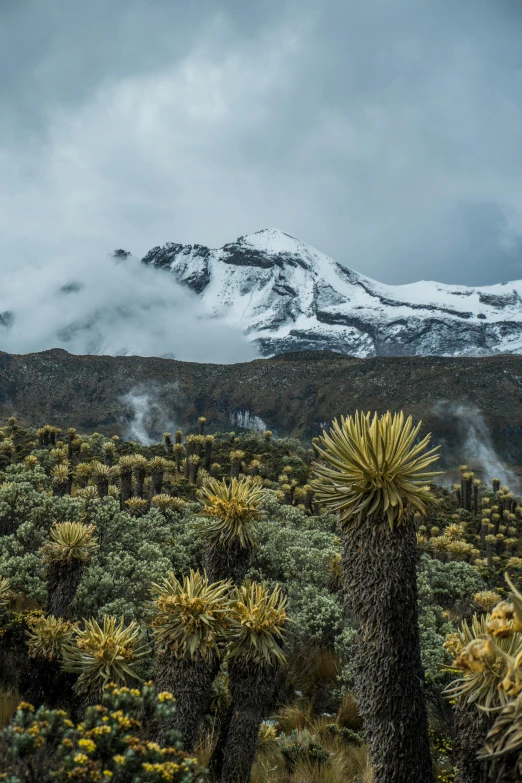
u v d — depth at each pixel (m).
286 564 12.57
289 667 9.18
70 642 5.84
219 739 5.18
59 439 42.28
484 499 54.53
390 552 3.71
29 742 2.36
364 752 6.55
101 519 12.13
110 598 9.27
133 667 5.80
